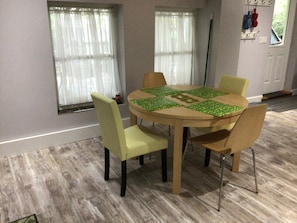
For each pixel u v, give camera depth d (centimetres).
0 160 290
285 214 208
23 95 295
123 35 342
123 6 330
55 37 315
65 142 333
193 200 225
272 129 379
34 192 234
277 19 516
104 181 253
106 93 370
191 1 388
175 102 246
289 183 249
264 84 534
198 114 212
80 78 343
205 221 201
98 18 337
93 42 341
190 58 432
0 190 236
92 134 351
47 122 317
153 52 372
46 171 269
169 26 395
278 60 538
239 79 290
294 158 296
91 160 293
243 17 440
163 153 244
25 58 287
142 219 203
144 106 234
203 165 283
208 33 410
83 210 213
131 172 269
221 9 386
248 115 192
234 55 429
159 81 345
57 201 223
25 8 275
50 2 301
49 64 302
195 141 233
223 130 257
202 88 303
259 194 233
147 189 241
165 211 212
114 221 201
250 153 307
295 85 562
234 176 261
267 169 273
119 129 211
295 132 369
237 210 212
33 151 312
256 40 474
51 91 310
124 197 229
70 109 345
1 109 287
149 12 352
